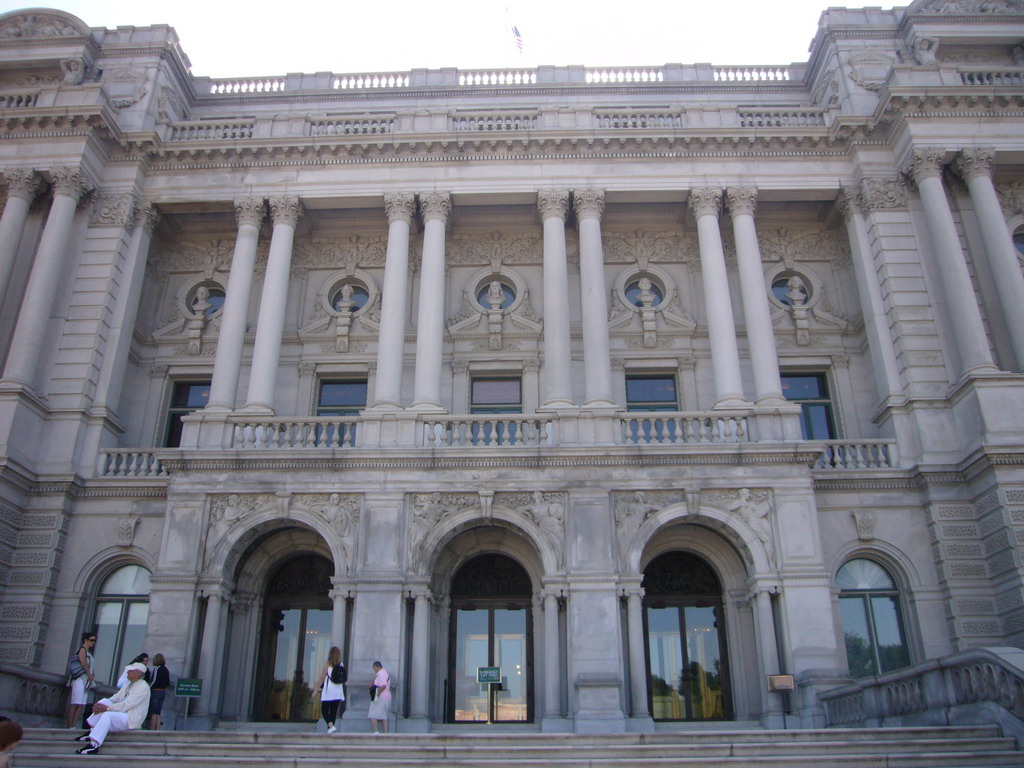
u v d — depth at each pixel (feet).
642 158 95.40
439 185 94.43
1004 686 46.44
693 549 80.18
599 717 66.64
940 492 79.66
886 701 57.21
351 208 97.66
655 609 81.05
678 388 94.53
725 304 88.22
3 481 77.25
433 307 88.58
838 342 95.55
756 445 76.38
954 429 81.51
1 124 91.66
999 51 104.22
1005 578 73.67
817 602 71.56
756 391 84.58
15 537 79.25
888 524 80.53
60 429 83.05
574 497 75.46
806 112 98.02
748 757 45.62
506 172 94.79
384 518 75.15
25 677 59.77
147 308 97.96
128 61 102.83
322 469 77.20
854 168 95.04
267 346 87.51
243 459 77.10
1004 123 90.89
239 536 75.25
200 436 80.02
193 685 68.33
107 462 84.33
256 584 79.82
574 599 71.72
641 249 100.63
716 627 80.18
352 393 96.02
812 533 73.97
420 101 111.55
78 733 53.11
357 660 70.08
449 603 79.97
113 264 90.12
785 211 99.96
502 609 81.20
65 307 88.22
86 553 80.64
